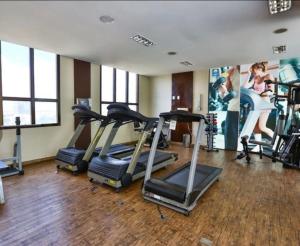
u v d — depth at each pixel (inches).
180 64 238.7
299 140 180.1
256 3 100.5
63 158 165.0
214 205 112.4
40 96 191.5
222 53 191.8
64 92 209.9
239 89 246.8
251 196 124.1
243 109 245.3
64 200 116.0
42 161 193.9
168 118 122.6
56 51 188.5
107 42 161.2
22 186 134.6
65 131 213.5
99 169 137.3
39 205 109.6
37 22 124.6
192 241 82.1
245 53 191.2
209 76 267.6
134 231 88.2
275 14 112.1
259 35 144.1
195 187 113.7
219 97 261.3
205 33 141.0
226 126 257.4
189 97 285.1
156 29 134.6
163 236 85.0
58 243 79.8
